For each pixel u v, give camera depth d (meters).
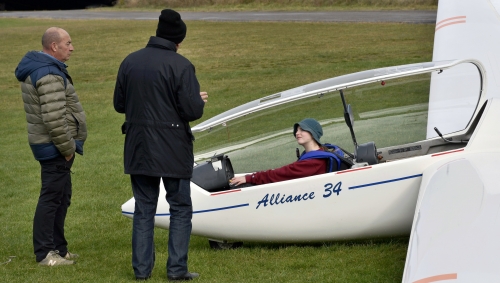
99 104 30.56
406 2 70.81
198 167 11.80
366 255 10.68
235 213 11.16
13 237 12.83
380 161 12.44
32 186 17.48
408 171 10.57
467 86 12.88
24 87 10.51
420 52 37.69
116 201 15.53
